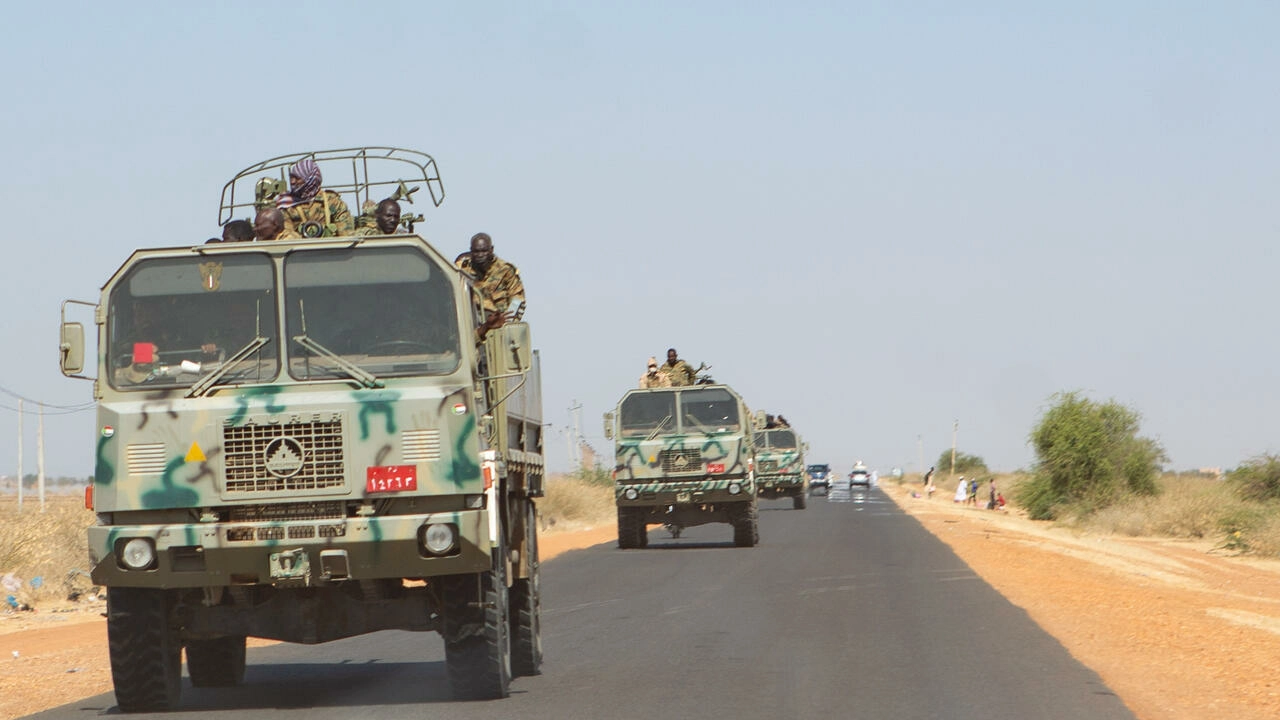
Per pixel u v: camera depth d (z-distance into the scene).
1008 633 22.95
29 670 21.55
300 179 19.72
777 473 88.88
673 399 50.31
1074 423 85.56
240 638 18.89
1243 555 56.22
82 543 39.78
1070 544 58.59
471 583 16.17
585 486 91.00
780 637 22.59
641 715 15.30
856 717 15.05
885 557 43.06
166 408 15.40
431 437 15.39
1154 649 21.55
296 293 15.91
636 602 29.53
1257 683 18.08
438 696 17.03
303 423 15.34
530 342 16.33
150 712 16.44
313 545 15.16
